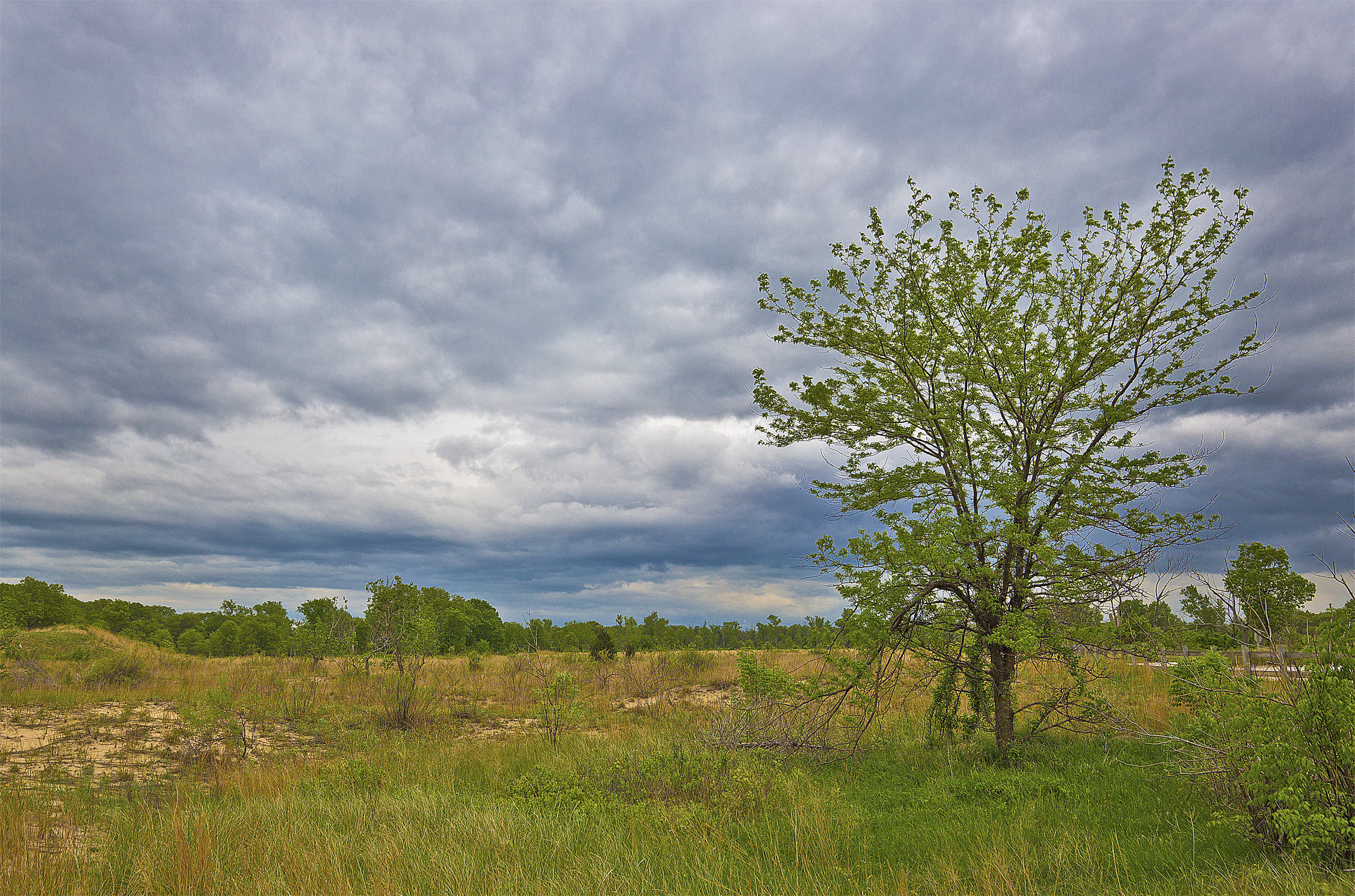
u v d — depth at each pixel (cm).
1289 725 630
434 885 587
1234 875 570
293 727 1569
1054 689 1134
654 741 1220
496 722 1755
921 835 720
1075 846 635
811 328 1198
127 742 1299
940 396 1153
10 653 2183
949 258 1153
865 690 1069
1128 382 1127
